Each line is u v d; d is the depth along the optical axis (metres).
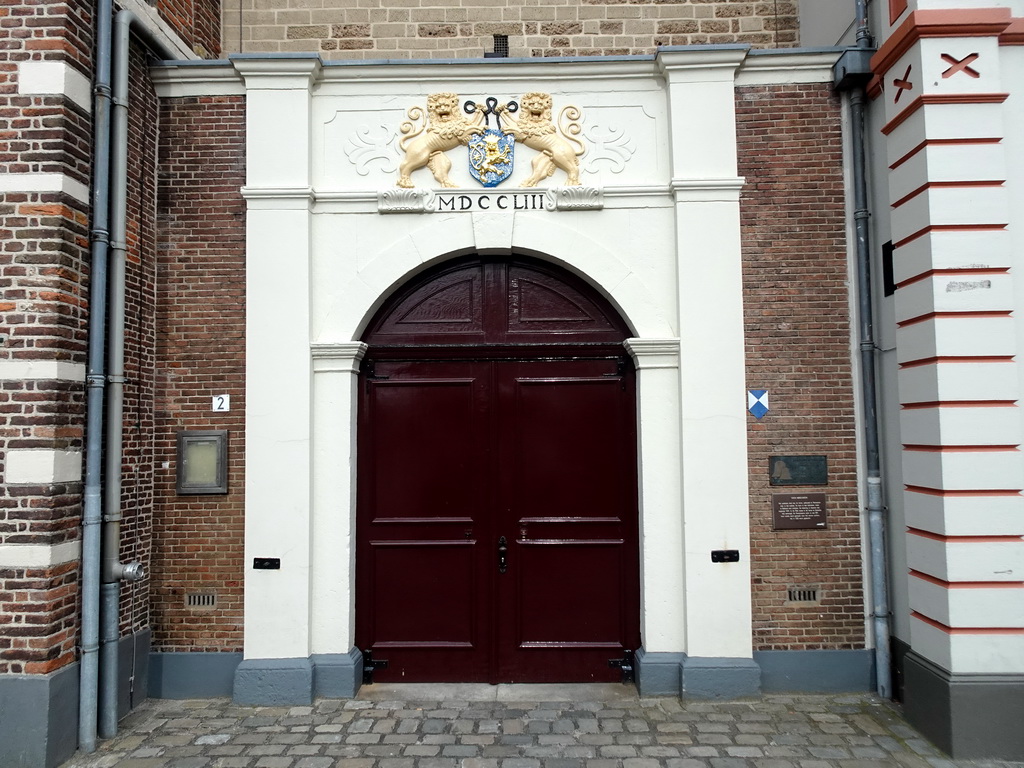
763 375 5.75
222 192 5.89
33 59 4.79
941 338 4.73
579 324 6.05
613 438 5.98
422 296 6.09
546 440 5.99
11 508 4.60
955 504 4.66
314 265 5.82
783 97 5.90
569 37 7.13
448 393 6.04
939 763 4.46
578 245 5.82
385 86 5.90
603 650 5.86
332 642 5.63
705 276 5.69
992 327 4.72
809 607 5.64
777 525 5.66
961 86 4.79
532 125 5.86
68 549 4.77
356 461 5.93
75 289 4.89
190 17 6.47
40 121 4.77
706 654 5.49
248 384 5.64
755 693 5.42
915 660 4.95
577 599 5.91
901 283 5.15
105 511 5.10
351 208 5.84
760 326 5.78
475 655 5.88
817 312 5.79
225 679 5.62
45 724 4.48
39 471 4.61
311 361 5.73
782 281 5.80
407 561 5.95
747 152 5.87
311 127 5.88
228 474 5.75
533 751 4.65
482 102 5.89
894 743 4.73
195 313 5.84
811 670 5.59
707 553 5.54
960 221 4.76
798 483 5.70
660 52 5.71
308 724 5.09
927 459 4.86
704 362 5.64
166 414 5.80
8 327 4.68
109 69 5.20
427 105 5.89
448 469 5.98
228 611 5.68
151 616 5.69
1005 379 4.70
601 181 5.87
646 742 4.77
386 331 6.06
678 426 5.70
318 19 7.12
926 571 4.89
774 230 5.84
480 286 6.09
